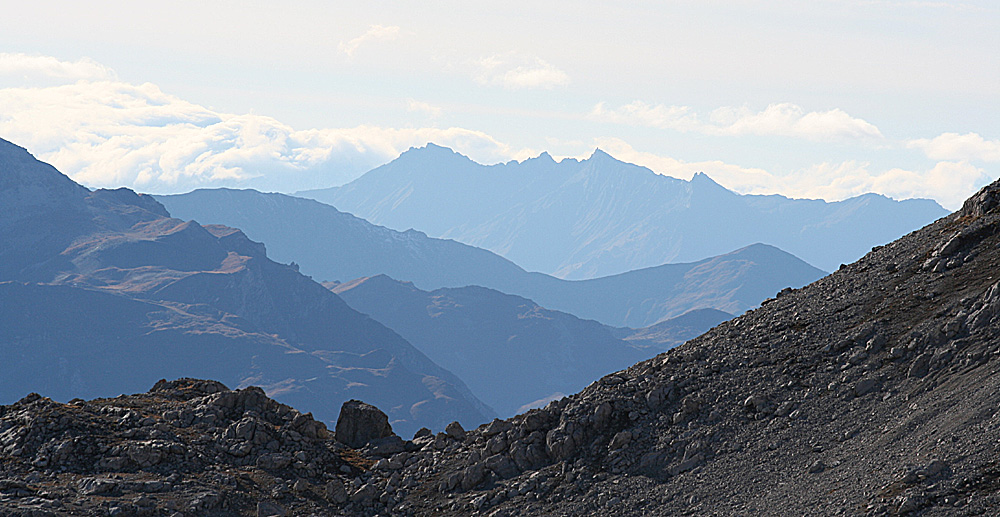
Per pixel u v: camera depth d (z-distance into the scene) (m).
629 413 49.66
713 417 46.56
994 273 47.78
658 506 41.69
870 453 38.50
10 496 45.44
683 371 51.97
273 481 51.19
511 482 48.41
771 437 43.44
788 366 48.78
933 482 33.88
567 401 52.53
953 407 38.38
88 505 44.84
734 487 40.78
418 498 50.16
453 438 56.53
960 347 42.66
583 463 47.28
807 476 39.22
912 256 56.12
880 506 33.88
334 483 50.97
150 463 50.56
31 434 51.97
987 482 32.53
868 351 46.97
